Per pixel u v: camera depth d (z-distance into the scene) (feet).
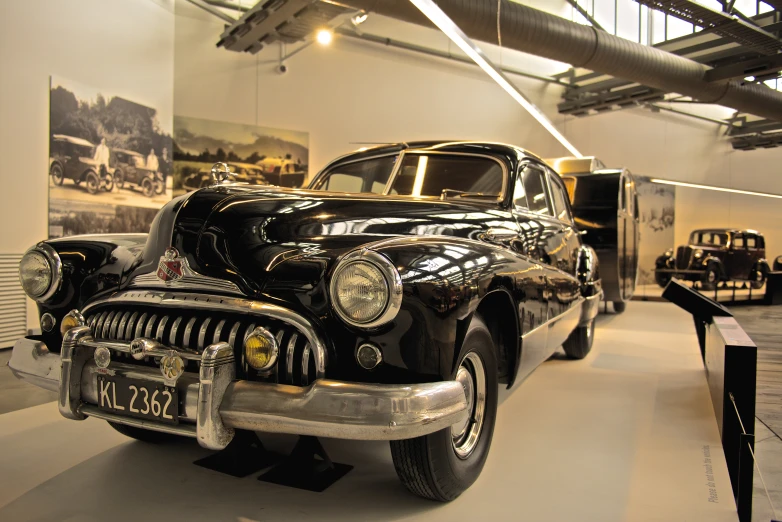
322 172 11.25
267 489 6.91
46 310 7.46
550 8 35.19
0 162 17.61
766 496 7.51
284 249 6.12
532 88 40.45
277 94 29.09
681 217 49.16
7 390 11.71
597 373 13.57
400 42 32.89
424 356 5.41
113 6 21.91
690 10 23.71
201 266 6.14
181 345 5.95
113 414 6.08
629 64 28.35
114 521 6.11
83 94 20.54
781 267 45.27
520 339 8.11
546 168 11.62
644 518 6.26
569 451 8.34
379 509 6.38
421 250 5.89
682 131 48.52
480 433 7.11
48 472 7.44
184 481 7.16
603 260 21.77
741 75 29.76
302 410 5.10
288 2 22.53
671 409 10.53
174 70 25.68
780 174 51.42
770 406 11.82
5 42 17.74
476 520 6.14
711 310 12.34
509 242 8.59
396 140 33.24
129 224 22.77
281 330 5.70
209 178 26.91
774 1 24.54
